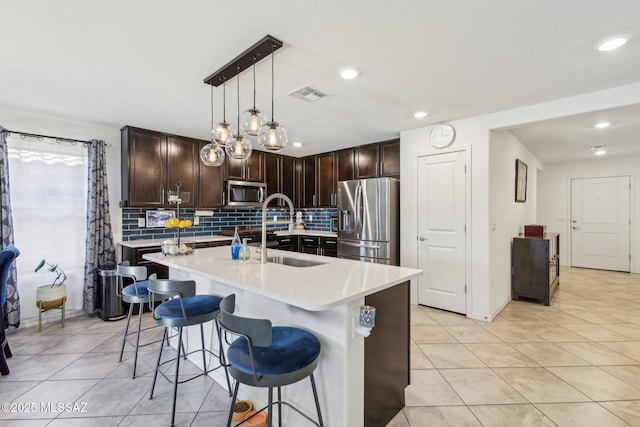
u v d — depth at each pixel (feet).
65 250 11.28
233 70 7.25
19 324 10.14
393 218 12.92
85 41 6.09
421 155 12.32
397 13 5.23
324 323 5.08
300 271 6.45
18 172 10.30
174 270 9.32
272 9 5.10
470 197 11.16
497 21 5.47
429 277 12.32
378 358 5.57
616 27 5.65
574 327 10.42
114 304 11.03
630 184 19.15
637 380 7.23
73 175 11.43
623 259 19.48
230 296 4.80
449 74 7.57
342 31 5.76
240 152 7.78
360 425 5.05
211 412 6.14
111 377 7.38
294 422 5.57
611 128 12.38
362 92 8.70
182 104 9.63
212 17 5.32
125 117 10.93
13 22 5.43
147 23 5.49
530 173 17.17
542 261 12.89
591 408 6.24
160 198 12.68
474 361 8.13
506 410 6.18
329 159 16.85
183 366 8.01
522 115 9.92
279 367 4.15
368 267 6.88
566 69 7.29
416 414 6.07
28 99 9.23
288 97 9.05
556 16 5.32
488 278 10.84
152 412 6.14
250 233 15.58
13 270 9.97
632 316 11.50
